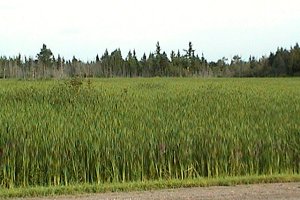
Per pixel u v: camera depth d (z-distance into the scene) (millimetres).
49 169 10656
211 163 11531
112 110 19500
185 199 8312
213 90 37938
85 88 27156
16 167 10664
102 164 11055
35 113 17281
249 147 11914
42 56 112250
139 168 11109
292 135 13227
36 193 9078
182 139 11945
